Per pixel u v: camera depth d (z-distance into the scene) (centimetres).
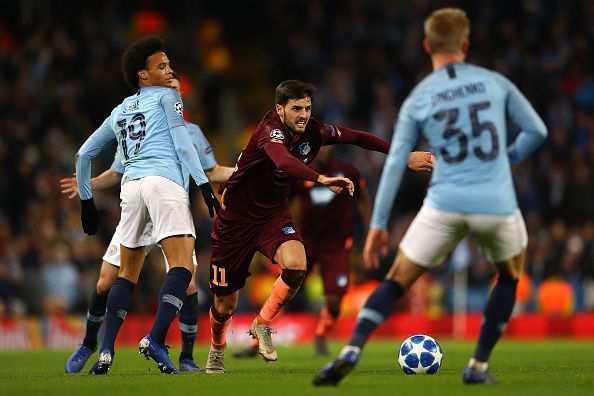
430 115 1909
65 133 6481
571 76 7719
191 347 2705
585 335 5725
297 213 3959
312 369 2766
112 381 2208
